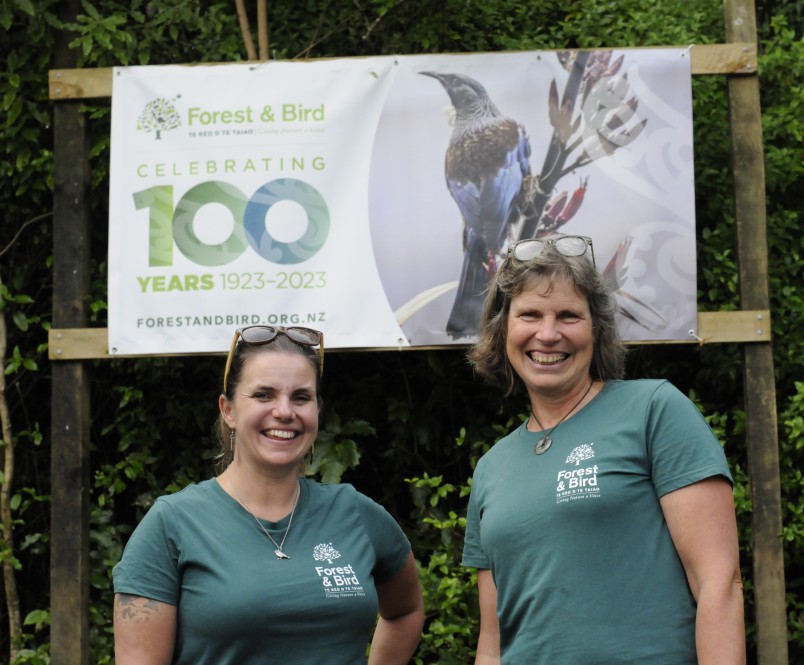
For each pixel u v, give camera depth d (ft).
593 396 8.77
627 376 15.61
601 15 16.15
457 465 15.42
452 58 13.97
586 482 8.15
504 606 8.57
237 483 8.29
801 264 15.38
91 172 14.94
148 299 13.83
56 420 13.97
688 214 13.67
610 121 13.79
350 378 15.60
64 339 13.96
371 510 8.78
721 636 7.68
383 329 13.73
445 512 15.20
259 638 7.65
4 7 14.29
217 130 14.01
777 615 13.23
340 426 14.97
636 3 16.21
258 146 13.96
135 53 15.48
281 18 16.07
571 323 8.71
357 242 13.82
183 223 13.91
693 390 15.02
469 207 13.79
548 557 8.18
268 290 13.78
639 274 13.62
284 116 13.99
